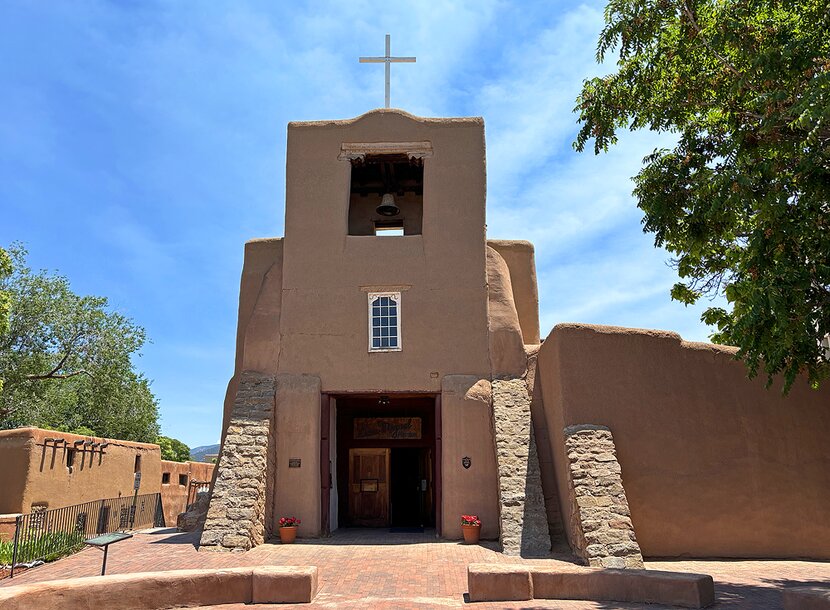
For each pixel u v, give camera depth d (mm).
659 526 12766
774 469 13375
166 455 46125
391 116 17625
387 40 18422
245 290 18094
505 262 18078
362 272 16734
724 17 11352
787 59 10133
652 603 8680
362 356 16172
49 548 12664
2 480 18781
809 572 11234
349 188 17406
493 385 15664
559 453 13719
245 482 13883
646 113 12773
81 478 21406
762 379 13906
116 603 8508
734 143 11547
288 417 15547
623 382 13555
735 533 12859
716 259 13945
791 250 10391
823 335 9867
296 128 17641
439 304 16500
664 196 12031
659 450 13180
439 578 10617
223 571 9180
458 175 17328
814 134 9531
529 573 9188
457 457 15234
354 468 18344
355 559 12211
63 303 27188
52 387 32656
